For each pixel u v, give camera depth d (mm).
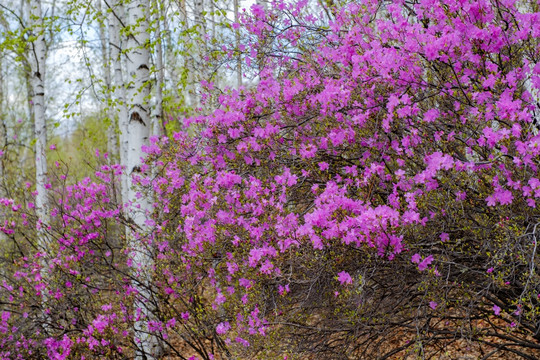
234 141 4195
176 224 5395
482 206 3383
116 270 5641
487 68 3299
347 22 4027
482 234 3334
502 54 3453
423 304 3590
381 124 3639
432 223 3506
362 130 3736
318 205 3400
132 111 6109
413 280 3623
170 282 5035
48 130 14531
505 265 3033
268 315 3904
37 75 8320
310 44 4625
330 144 3922
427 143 3486
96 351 5215
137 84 6145
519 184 2930
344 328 3795
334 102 3732
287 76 4668
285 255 3551
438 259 3361
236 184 4070
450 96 3357
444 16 3322
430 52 3207
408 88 3434
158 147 5070
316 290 3721
